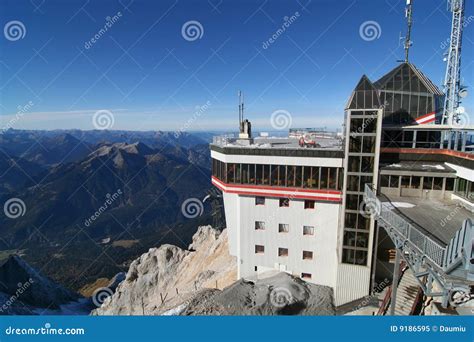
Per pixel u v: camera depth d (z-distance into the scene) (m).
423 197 24.27
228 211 32.47
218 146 31.97
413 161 28.64
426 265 14.16
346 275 26.80
